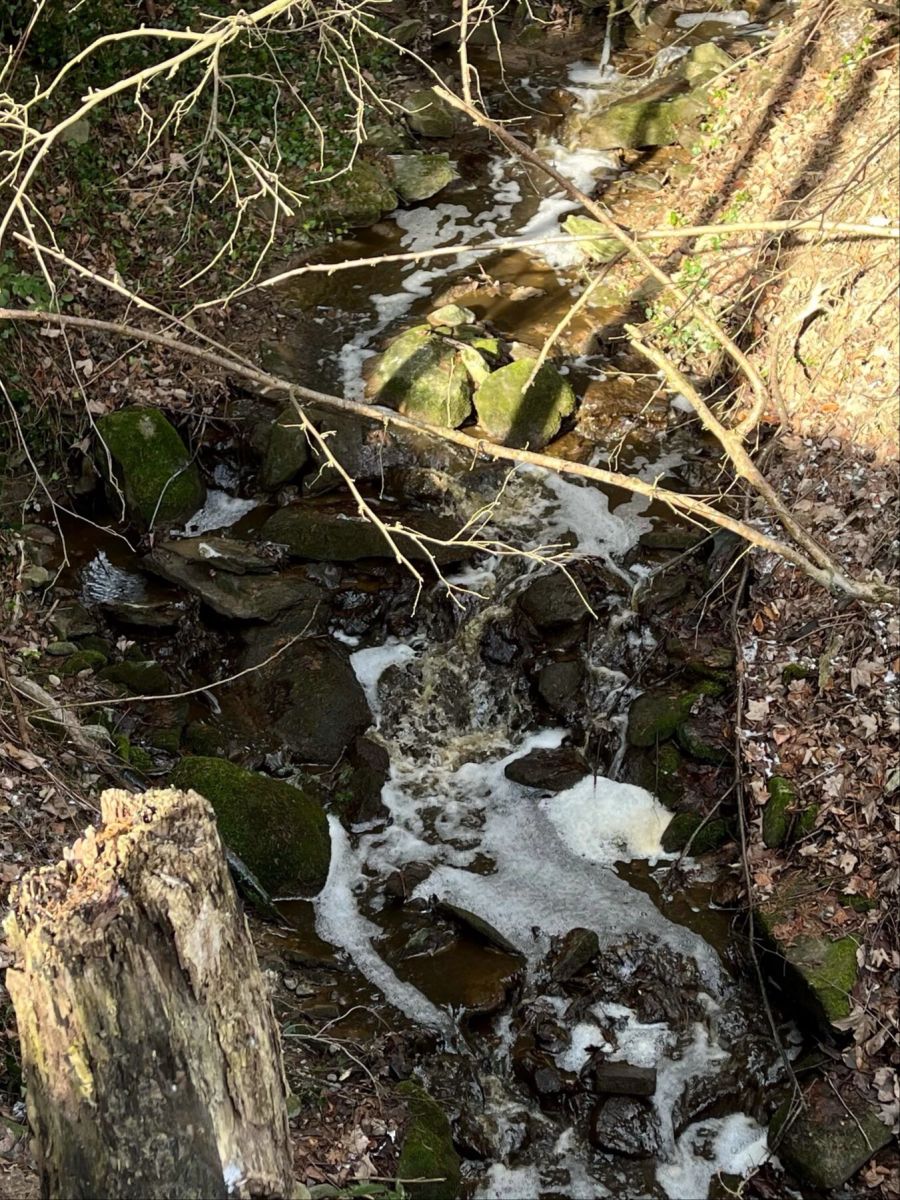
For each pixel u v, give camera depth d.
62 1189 1.57
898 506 4.06
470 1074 3.27
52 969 1.56
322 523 4.31
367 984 3.42
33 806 3.32
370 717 4.09
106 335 4.71
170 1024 1.61
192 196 4.97
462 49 2.75
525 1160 3.15
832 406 4.41
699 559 4.28
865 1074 3.17
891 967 3.29
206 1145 1.60
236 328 5.00
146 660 4.07
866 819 3.51
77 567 4.27
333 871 3.71
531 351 4.92
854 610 3.89
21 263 4.64
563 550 4.33
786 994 3.34
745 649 3.98
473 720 4.15
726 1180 3.12
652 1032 3.36
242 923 1.73
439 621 4.26
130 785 3.62
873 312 4.46
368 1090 3.10
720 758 3.82
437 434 2.61
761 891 3.49
